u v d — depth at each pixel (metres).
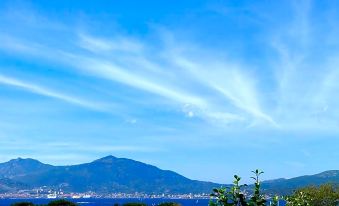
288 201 25.64
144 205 85.06
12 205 82.94
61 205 79.50
